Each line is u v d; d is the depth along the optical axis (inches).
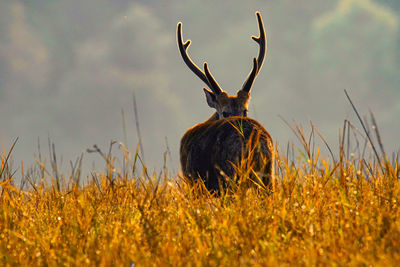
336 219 786.2
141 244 740.7
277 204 853.8
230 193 1037.8
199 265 647.8
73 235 768.9
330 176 924.0
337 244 698.8
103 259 662.5
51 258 700.7
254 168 1068.5
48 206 989.8
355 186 901.8
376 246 675.4
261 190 987.9
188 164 1178.0
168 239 741.3
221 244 713.0
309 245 689.6
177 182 1039.6
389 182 896.9
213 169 1118.4
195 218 802.8
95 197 959.0
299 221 780.6
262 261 659.4
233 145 1096.2
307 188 917.2
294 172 944.9
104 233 799.7
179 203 868.0
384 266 617.9
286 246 709.9
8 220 864.3
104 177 1040.8
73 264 667.4
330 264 630.5
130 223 814.5
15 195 1029.2
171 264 661.3
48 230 834.2
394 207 829.8
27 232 832.3
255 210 866.1
